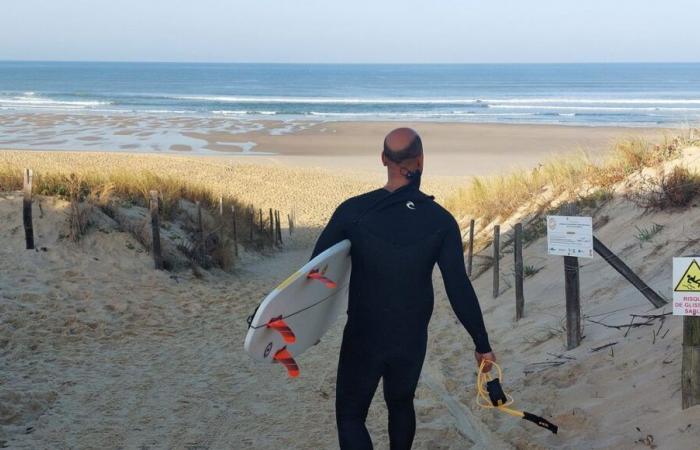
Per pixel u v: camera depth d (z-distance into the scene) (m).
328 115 68.50
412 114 70.25
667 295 6.00
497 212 14.15
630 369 4.88
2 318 7.81
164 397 5.84
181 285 10.49
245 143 44.75
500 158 38.56
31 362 6.65
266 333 2.92
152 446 4.80
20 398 5.52
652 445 3.85
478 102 89.62
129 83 148.00
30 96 94.38
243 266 14.91
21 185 11.80
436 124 57.44
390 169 3.36
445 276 3.17
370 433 4.95
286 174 31.86
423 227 3.21
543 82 163.75
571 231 5.66
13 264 9.64
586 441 4.25
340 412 3.35
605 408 4.53
